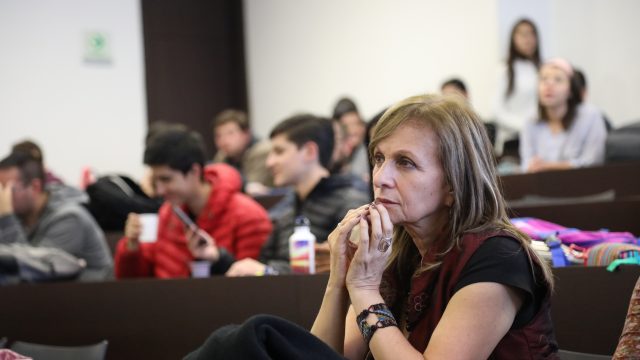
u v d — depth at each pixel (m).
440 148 1.56
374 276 1.60
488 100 6.78
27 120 6.63
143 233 3.40
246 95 8.38
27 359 1.94
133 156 6.99
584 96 4.82
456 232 1.57
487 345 1.47
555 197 3.79
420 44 7.26
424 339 1.58
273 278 2.46
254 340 1.25
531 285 1.51
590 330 2.09
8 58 6.61
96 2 6.92
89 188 4.30
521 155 4.97
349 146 5.56
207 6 8.41
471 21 6.88
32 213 4.01
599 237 2.33
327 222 3.19
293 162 3.26
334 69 7.88
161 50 8.15
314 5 7.97
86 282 2.63
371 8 7.59
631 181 3.69
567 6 6.32
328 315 1.67
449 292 1.54
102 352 2.40
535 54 6.14
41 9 6.72
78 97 6.81
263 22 8.31
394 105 1.64
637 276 2.06
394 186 1.58
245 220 3.38
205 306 2.53
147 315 2.58
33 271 3.12
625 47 6.14
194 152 3.36
